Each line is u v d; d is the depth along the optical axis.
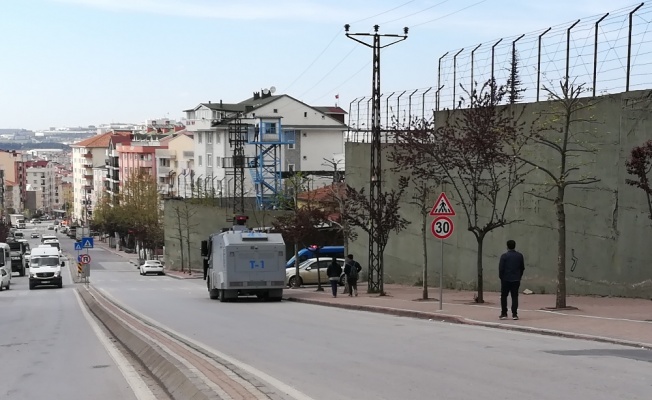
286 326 22.80
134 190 132.00
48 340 21.41
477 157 28.62
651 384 11.16
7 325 27.69
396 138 36.59
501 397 10.34
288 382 11.88
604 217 28.20
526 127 31.64
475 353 15.02
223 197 101.38
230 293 37.81
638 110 26.70
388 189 45.09
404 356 14.85
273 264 38.00
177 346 15.78
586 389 10.81
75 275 89.06
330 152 112.56
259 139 92.00
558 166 30.38
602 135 28.19
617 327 18.28
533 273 32.12
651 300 25.89
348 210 44.69
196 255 93.44
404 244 44.38
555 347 15.80
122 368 14.84
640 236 26.66
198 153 120.94
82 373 14.29
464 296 32.72
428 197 38.97
